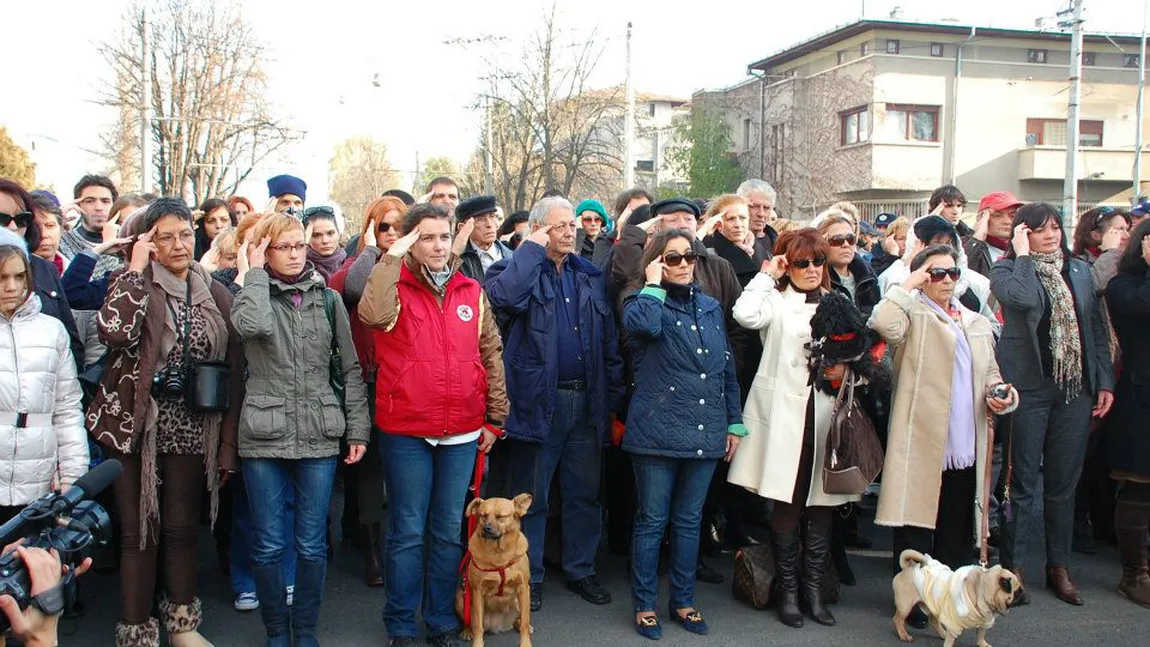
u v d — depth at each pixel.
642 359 4.70
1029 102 28.31
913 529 5.10
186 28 28.12
